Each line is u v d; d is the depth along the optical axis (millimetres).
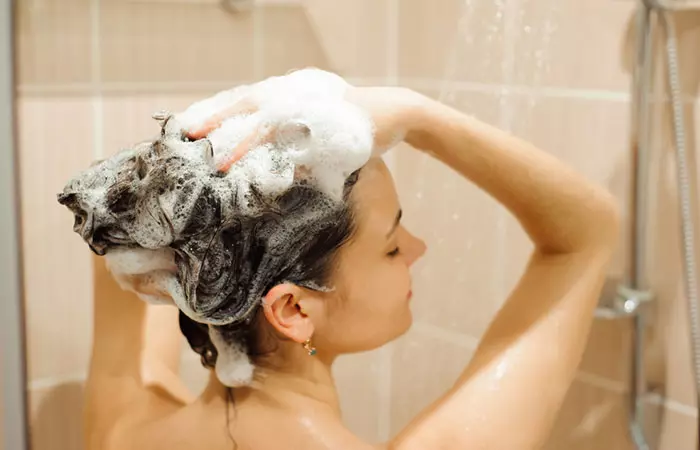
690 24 843
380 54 1187
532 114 981
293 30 1102
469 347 1084
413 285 1152
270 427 675
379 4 1169
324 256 668
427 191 1106
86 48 940
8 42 856
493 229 1034
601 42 904
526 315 723
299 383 693
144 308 842
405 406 1183
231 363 688
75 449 980
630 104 882
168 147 616
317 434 671
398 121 668
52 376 957
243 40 1060
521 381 684
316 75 687
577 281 722
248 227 632
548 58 958
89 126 954
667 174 875
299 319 667
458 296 1094
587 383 973
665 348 896
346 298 688
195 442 699
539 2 960
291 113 625
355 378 1188
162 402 798
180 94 1020
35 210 924
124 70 972
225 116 650
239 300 647
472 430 664
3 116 864
